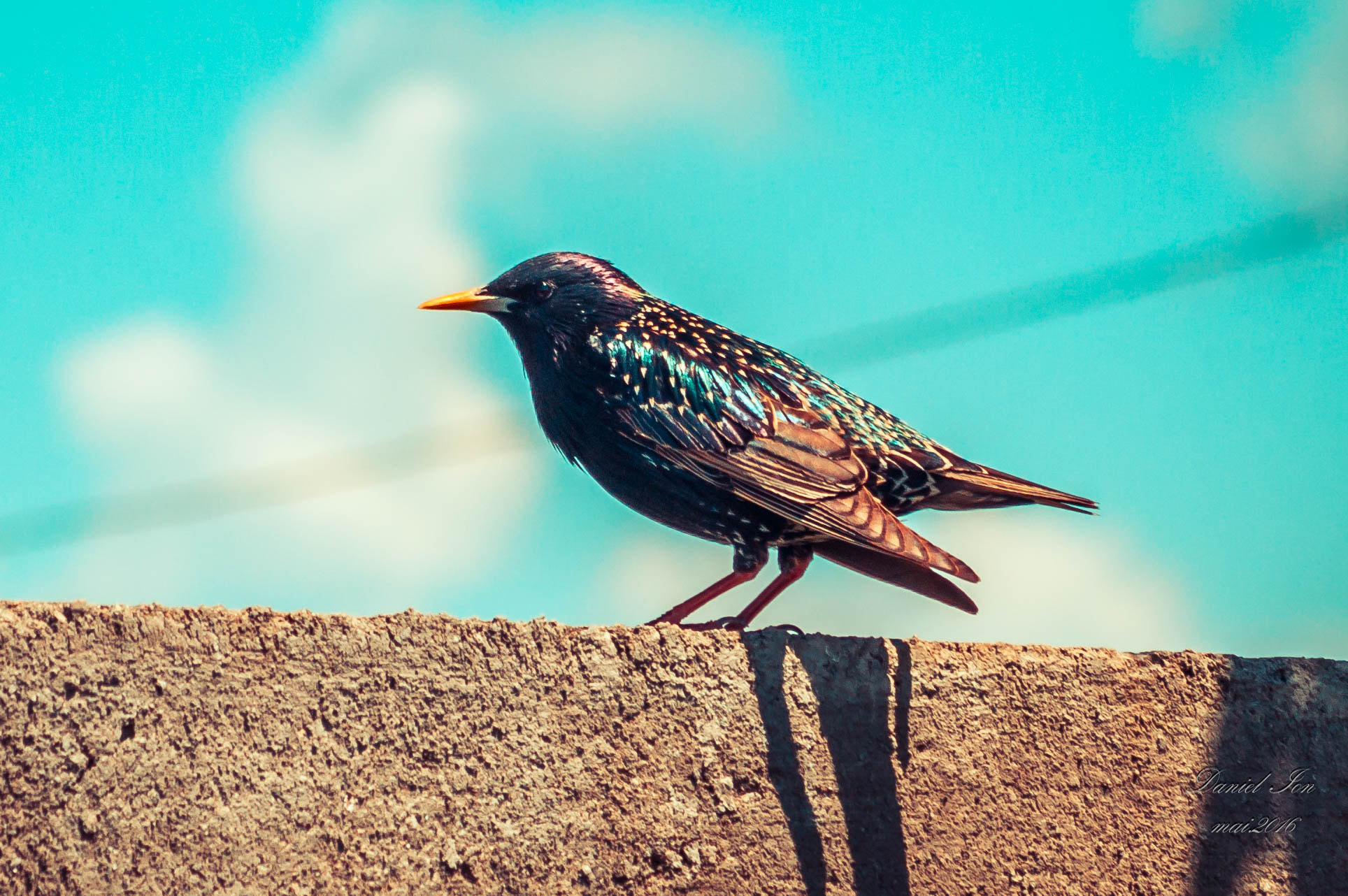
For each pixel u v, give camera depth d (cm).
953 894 559
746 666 548
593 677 518
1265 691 642
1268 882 618
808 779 545
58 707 432
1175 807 609
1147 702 618
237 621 464
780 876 531
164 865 436
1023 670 598
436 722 486
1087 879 584
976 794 573
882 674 572
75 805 429
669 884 512
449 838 479
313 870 456
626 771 515
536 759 500
